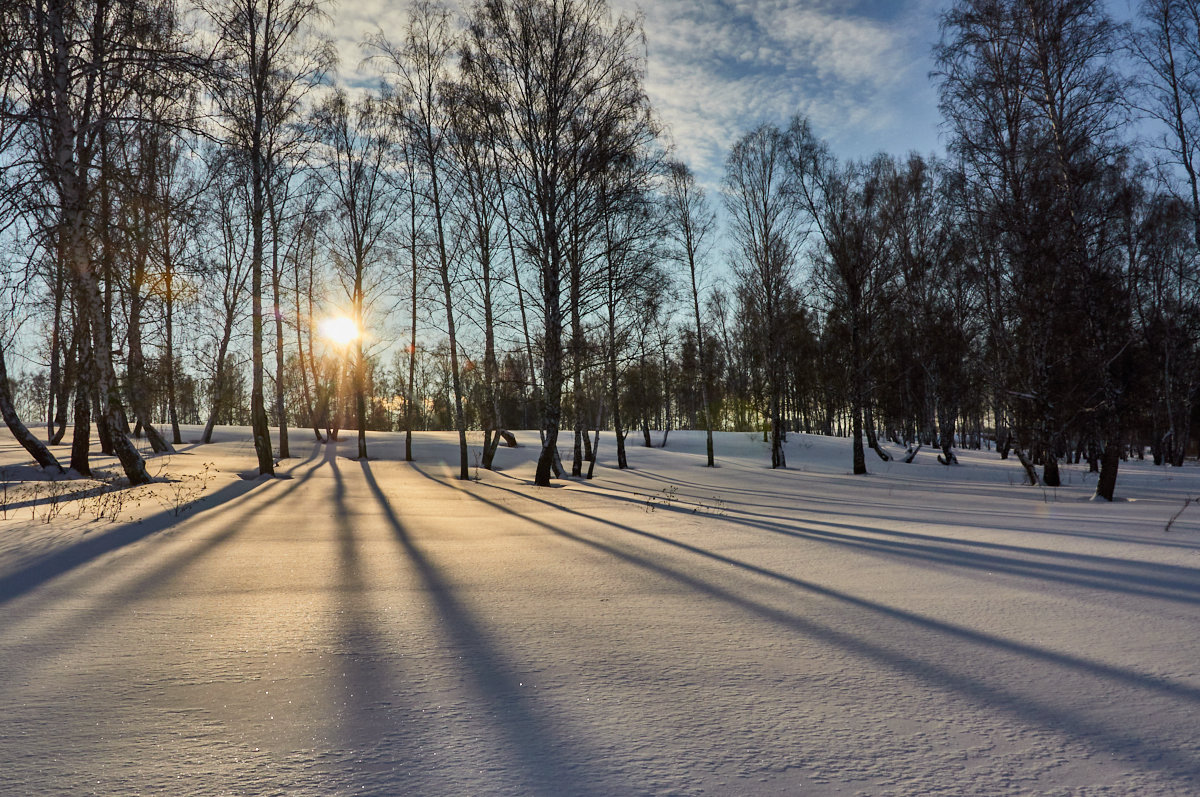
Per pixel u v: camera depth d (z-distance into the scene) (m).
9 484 13.94
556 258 17.25
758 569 5.80
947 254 27.22
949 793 1.99
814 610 4.32
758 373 38.94
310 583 5.14
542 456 18.92
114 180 13.34
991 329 21.17
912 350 28.52
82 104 14.30
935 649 3.48
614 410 30.25
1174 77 17.59
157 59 11.95
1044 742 2.37
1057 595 4.76
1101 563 6.05
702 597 4.70
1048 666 3.21
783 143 27.17
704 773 2.11
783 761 2.20
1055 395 19.47
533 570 5.73
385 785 2.03
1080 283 16.36
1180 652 3.43
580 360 18.50
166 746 2.31
